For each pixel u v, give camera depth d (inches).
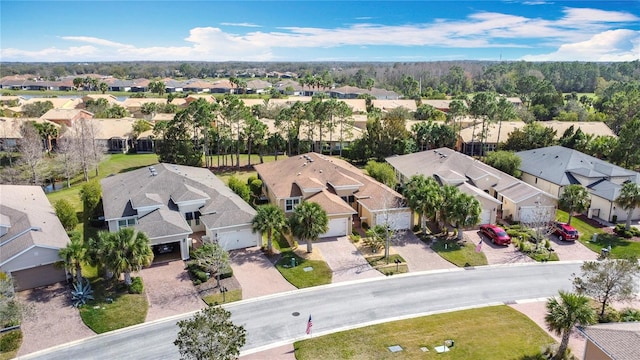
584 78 7859.3
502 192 2036.2
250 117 2827.3
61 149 2541.8
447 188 1712.6
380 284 1375.5
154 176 1886.1
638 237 1752.0
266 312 1210.6
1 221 1409.9
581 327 935.0
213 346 821.2
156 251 1553.9
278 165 2332.7
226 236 1588.3
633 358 796.6
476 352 1042.1
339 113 2982.3
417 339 1093.1
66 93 7283.5
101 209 1868.8
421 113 4158.5
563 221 1943.9
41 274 1310.3
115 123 3548.2
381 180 2271.2
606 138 2810.0
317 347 1057.5
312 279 1393.9
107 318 1162.6
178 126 2640.3
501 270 1482.5
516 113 3951.8
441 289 1352.1
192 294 1293.1
